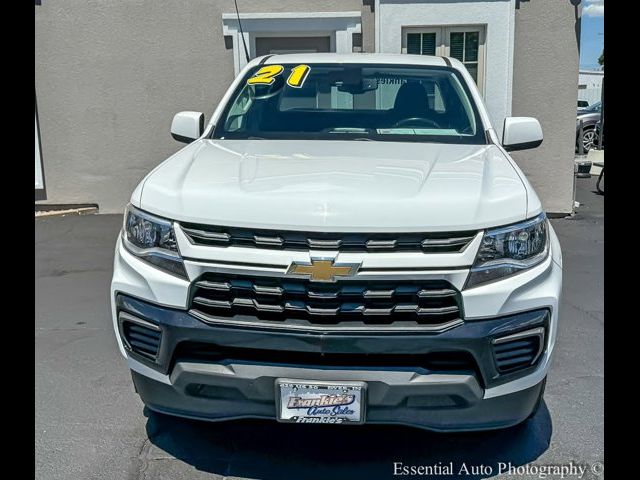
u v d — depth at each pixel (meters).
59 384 3.56
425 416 2.37
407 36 7.73
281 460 2.80
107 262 6.16
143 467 2.76
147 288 2.44
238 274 2.32
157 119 8.13
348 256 2.26
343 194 2.37
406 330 2.27
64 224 7.80
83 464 2.79
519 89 7.71
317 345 2.29
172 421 3.14
